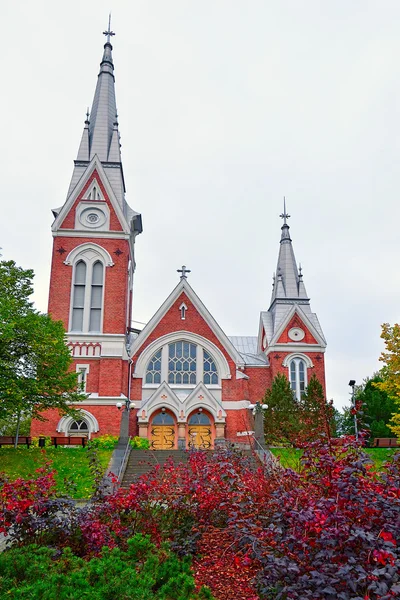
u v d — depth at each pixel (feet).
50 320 97.35
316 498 27.22
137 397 125.59
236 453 52.37
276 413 102.06
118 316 125.59
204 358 131.54
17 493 33.27
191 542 35.96
